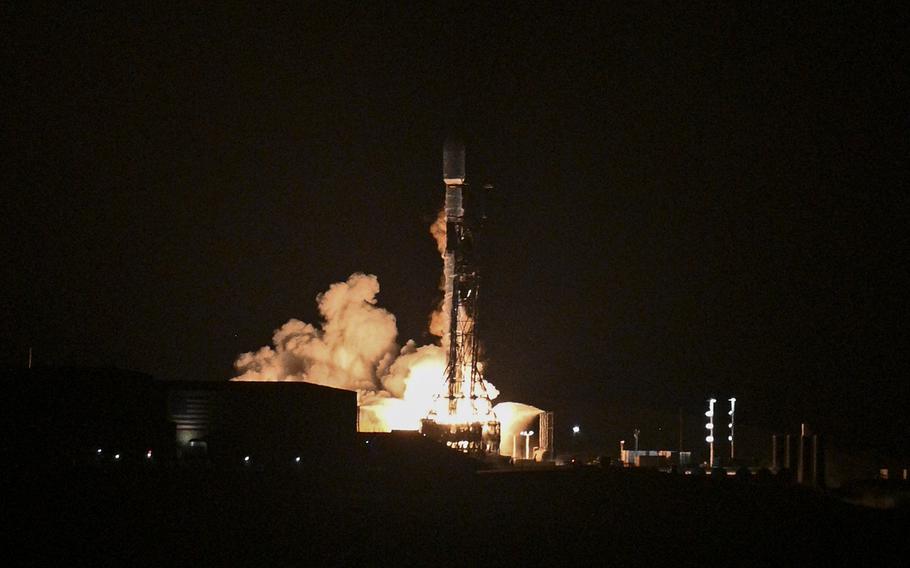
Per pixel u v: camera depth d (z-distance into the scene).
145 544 149.38
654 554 143.75
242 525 167.62
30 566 133.25
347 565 135.00
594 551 145.88
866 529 166.25
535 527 167.62
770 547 149.88
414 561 137.88
